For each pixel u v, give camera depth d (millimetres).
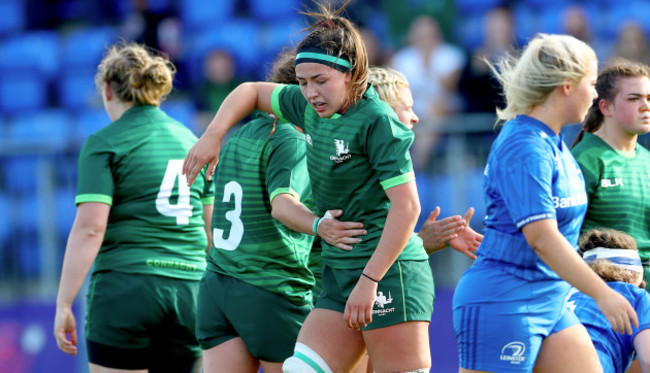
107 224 16484
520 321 12781
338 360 13562
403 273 13227
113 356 16312
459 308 13250
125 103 16891
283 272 14789
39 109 41031
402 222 12508
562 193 12750
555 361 13016
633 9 38219
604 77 16812
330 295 13680
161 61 17172
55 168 27859
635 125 16500
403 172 12562
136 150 16391
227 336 15023
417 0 36188
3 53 42250
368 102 12914
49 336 26844
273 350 14656
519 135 12703
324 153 13141
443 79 33656
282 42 38906
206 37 40625
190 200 16828
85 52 41312
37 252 27906
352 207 13188
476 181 26125
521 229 12430
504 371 12820
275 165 14414
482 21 38031
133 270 16234
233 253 14867
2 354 27000
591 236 15656
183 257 16641
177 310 16469
